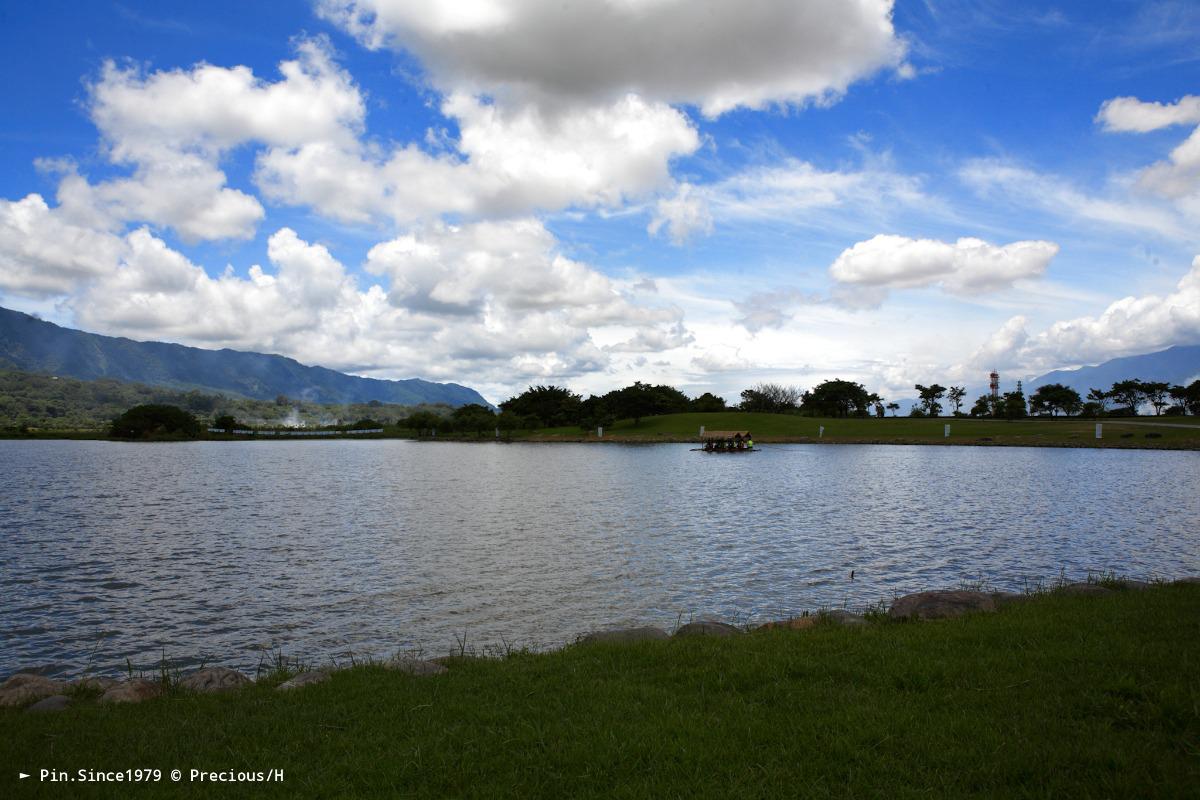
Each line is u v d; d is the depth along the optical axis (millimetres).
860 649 11617
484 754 8227
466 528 38938
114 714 10672
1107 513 42281
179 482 69562
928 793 6867
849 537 34750
